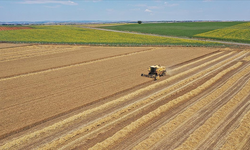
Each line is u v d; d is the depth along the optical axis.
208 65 34.34
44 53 44.69
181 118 16.16
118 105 18.48
